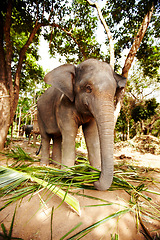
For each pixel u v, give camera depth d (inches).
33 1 251.8
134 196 69.0
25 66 398.6
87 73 79.0
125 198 66.7
